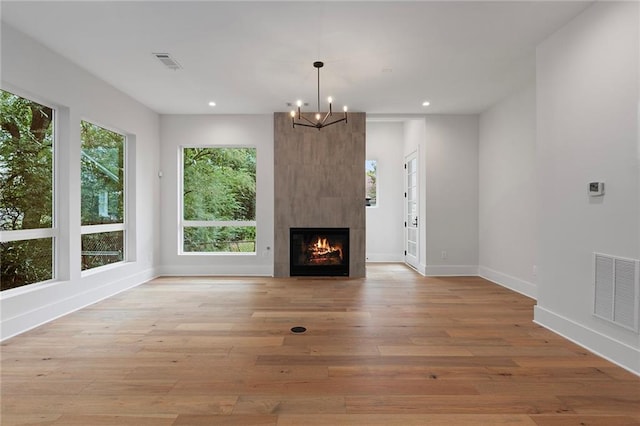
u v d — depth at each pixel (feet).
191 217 19.75
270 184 19.16
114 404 6.48
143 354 8.68
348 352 8.84
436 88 14.98
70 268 12.28
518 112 15.25
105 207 15.19
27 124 11.08
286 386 7.14
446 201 19.16
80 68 12.76
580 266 9.25
